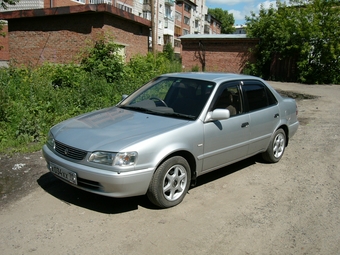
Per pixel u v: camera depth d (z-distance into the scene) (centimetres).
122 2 3966
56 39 1567
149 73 1346
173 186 395
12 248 307
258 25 2691
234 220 374
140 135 374
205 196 434
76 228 343
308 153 644
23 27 1628
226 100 469
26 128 635
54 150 396
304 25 2389
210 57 2988
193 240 330
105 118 439
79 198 411
